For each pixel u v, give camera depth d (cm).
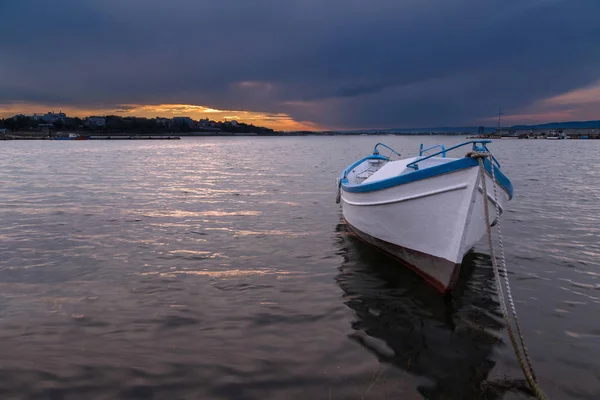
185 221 1300
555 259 931
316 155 5478
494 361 529
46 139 15562
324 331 604
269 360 525
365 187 899
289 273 849
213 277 821
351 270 870
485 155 655
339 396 455
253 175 2716
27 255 941
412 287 779
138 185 2161
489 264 903
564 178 2483
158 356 533
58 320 630
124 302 698
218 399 450
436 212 733
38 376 487
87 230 1173
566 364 521
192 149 7669
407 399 452
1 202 1608
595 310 673
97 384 473
